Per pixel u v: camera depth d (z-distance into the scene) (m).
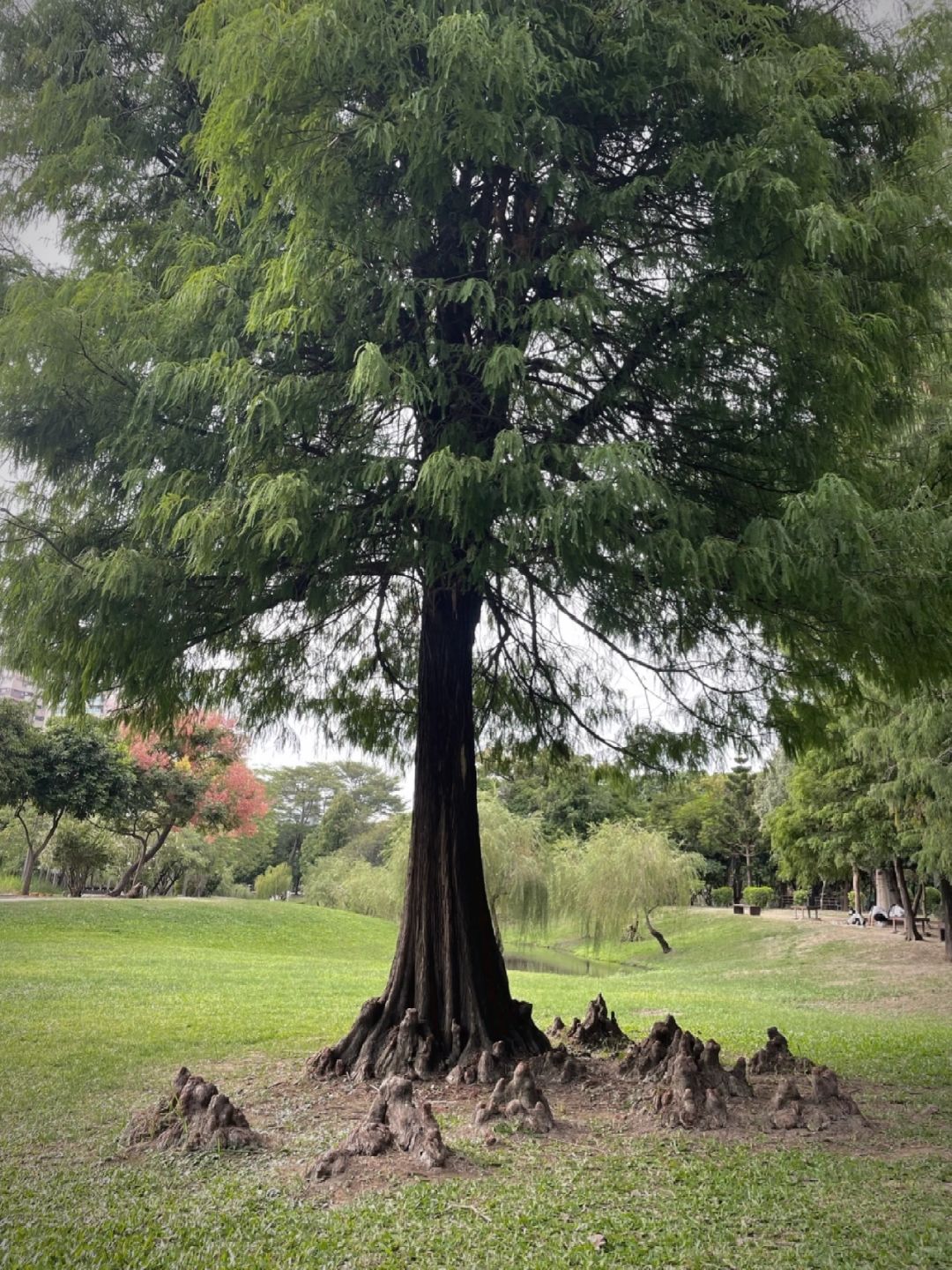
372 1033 7.51
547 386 6.16
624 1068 7.29
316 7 4.82
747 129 5.66
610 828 30.73
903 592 4.88
